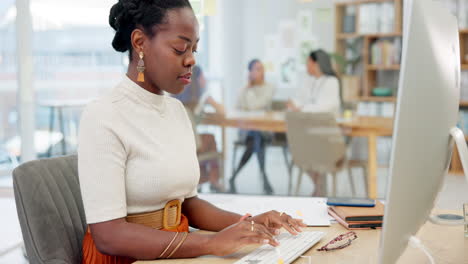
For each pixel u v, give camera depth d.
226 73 4.47
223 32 4.44
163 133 1.36
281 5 4.38
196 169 1.44
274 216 1.34
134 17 1.28
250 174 4.54
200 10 4.44
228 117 4.50
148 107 1.34
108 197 1.22
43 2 4.82
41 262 1.33
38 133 4.96
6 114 4.96
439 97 0.97
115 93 1.31
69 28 4.84
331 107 4.34
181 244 1.18
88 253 1.33
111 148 1.25
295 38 4.38
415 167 0.92
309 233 1.33
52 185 1.44
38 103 4.93
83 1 4.80
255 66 4.44
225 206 1.67
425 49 0.90
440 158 1.03
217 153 4.55
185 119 1.50
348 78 4.36
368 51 4.32
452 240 1.29
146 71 1.32
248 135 4.50
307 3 4.36
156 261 1.18
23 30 4.86
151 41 1.28
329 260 1.15
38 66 4.89
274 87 4.44
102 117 1.26
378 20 4.28
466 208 1.32
